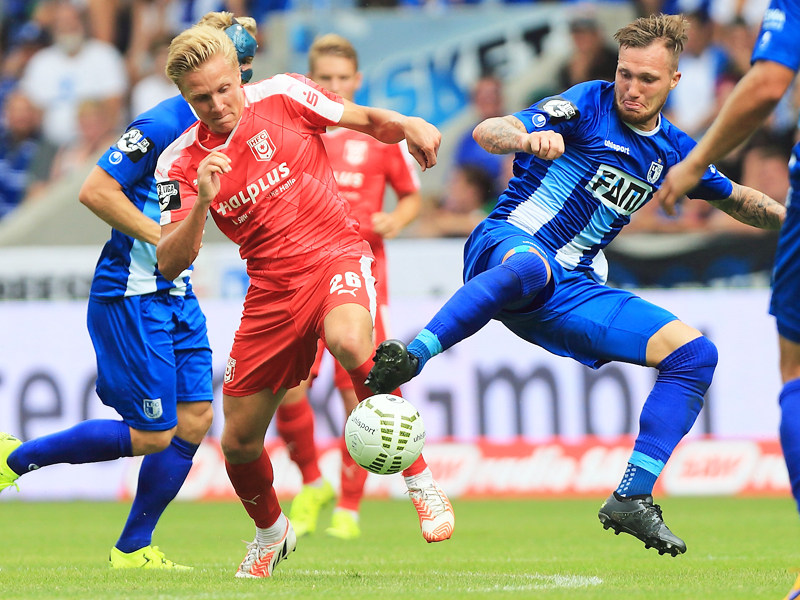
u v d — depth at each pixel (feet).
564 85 159.63
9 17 175.42
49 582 49.88
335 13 162.61
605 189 53.98
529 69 160.86
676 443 50.98
